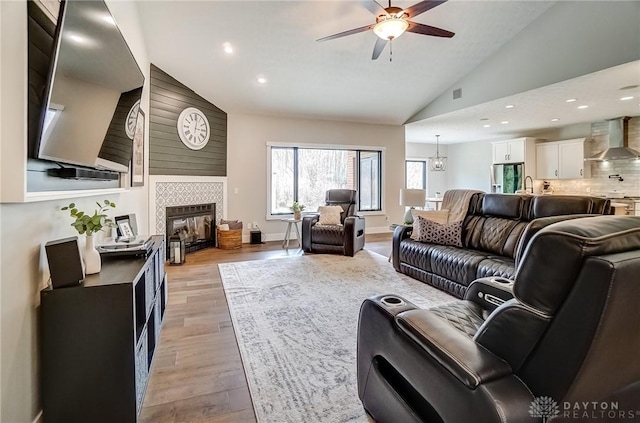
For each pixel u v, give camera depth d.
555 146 7.57
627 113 6.06
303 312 2.93
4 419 1.25
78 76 1.65
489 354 1.04
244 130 6.40
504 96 4.89
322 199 7.17
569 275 0.84
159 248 2.58
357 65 5.02
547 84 4.33
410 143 10.14
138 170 3.93
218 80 5.21
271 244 6.26
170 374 2.00
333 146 7.08
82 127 1.76
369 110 6.59
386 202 7.62
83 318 1.50
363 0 2.74
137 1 3.59
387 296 1.58
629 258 0.81
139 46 3.86
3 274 1.26
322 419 1.59
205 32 4.12
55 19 1.62
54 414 1.49
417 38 4.51
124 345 1.53
